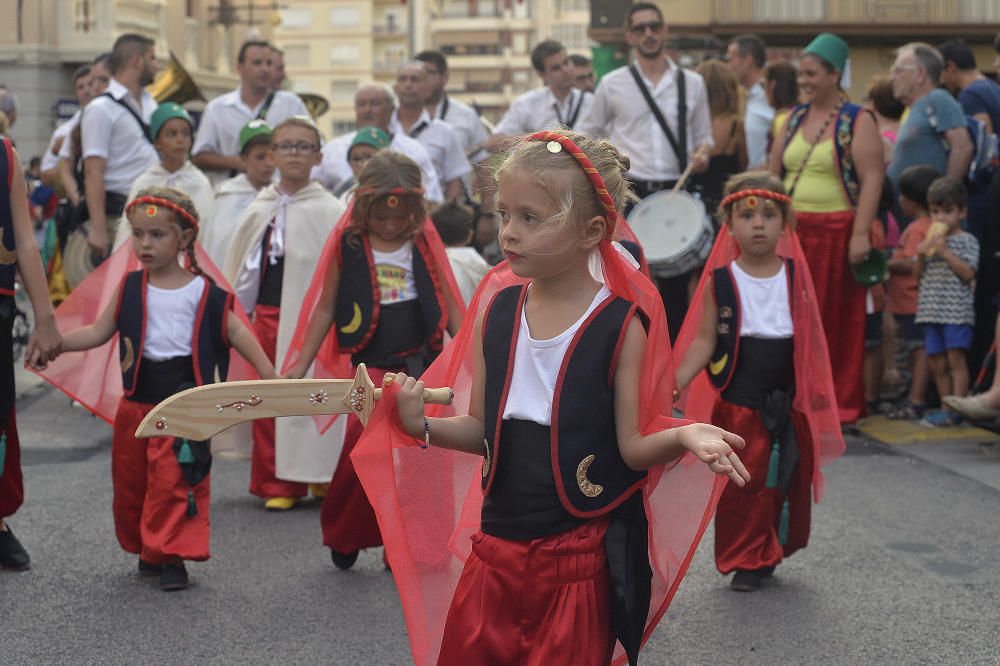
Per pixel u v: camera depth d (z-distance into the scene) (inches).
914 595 223.0
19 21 1273.4
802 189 360.5
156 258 228.8
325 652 197.0
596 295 132.4
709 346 227.8
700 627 207.6
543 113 481.7
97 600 222.5
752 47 493.4
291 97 442.3
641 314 132.9
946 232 351.3
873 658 193.6
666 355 137.6
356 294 235.8
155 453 227.5
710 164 431.5
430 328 236.1
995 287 351.3
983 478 306.5
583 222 127.7
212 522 277.7
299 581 233.9
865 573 235.5
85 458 343.9
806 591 225.6
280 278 309.1
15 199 231.8
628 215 385.1
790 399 224.8
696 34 1136.8
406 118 448.8
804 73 361.7
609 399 130.8
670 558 144.3
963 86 431.5
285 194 311.4
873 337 390.3
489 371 133.5
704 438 122.6
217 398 131.9
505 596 131.2
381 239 237.9
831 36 360.2
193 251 233.6
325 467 285.4
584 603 130.4
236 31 1724.9
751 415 224.1
